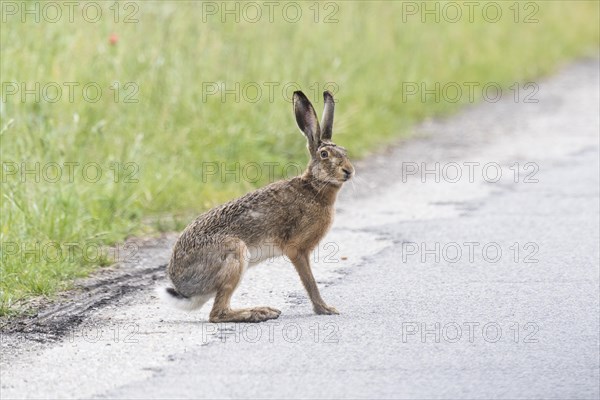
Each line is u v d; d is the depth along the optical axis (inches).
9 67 870.4
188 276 579.8
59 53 928.9
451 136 1119.6
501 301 606.5
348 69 1160.2
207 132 933.8
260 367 505.7
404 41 1336.1
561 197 860.0
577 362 510.3
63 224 711.7
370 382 486.6
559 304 599.2
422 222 792.3
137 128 898.1
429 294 622.2
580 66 1592.0
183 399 469.4
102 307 606.2
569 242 730.8
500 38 1568.7
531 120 1203.9
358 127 1069.1
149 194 808.3
